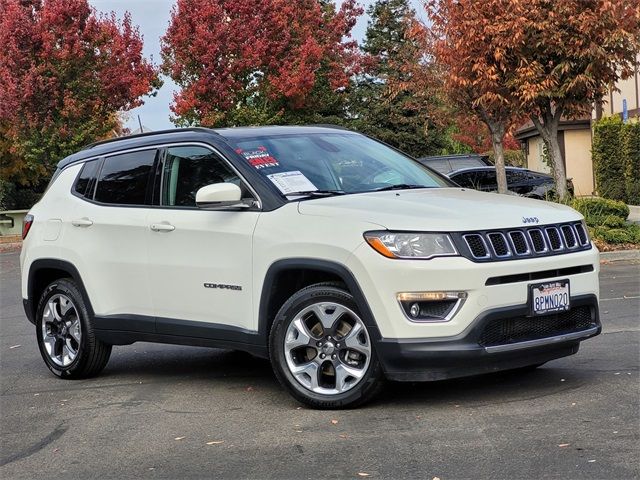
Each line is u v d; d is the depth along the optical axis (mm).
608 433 4988
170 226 6660
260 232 6105
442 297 5414
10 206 35625
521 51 15742
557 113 16859
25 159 31672
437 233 5480
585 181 36469
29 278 7852
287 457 4949
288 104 34375
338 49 35719
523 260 5613
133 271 6934
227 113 32469
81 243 7344
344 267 5645
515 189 22844
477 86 16516
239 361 8023
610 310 9633
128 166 7242
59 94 29594
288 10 32719
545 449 4777
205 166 6680
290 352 5941
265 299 6078
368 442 5113
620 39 15281
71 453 5352
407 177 6863
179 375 7500
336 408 5867
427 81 19828
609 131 28109
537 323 5723
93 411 6379
